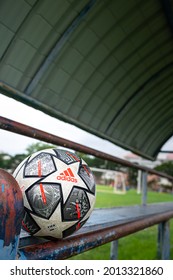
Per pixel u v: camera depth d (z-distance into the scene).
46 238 0.88
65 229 0.84
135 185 27.92
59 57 3.57
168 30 4.25
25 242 0.87
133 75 5.03
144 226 1.69
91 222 1.55
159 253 3.31
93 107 4.88
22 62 3.19
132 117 6.15
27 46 3.13
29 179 0.82
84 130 4.86
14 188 0.63
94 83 4.51
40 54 3.33
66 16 3.19
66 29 3.33
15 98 3.23
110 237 1.20
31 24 2.98
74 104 4.41
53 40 3.34
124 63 4.58
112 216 2.00
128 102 5.61
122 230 1.34
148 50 4.55
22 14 2.84
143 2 3.58
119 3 3.44
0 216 0.58
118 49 4.21
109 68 4.48
